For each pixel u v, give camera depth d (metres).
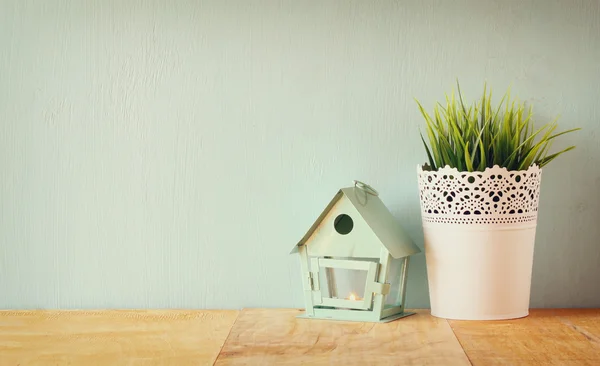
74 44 1.69
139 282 1.70
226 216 1.69
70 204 1.70
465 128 1.52
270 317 1.58
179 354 1.28
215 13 1.68
